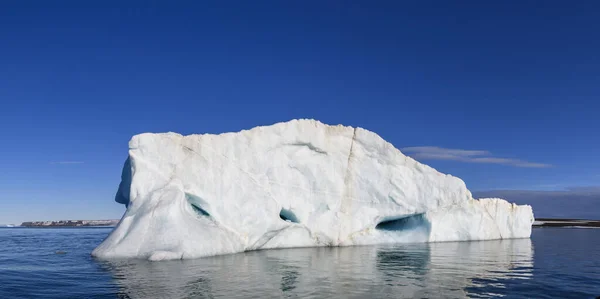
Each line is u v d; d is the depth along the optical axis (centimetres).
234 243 2055
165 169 2050
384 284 1249
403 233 2812
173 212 1873
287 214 2436
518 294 1163
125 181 2369
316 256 1938
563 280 1395
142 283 1230
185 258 1781
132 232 1839
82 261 1742
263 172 2281
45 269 1539
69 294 1097
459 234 2950
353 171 2567
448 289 1197
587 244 3033
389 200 2653
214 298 1041
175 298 1044
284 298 1045
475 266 1673
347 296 1080
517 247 2622
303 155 2439
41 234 4931
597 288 1265
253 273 1411
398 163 2681
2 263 1744
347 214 2539
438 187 2802
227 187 2138
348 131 2588
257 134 2303
